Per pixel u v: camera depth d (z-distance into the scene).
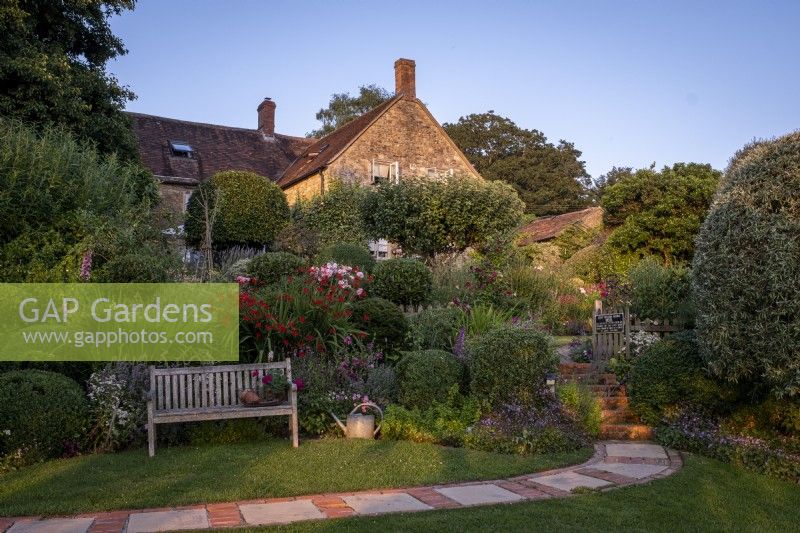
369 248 22.14
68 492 5.28
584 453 6.99
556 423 7.36
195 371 7.09
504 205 18.62
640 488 5.65
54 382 6.69
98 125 15.66
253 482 5.56
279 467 6.04
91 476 5.72
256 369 7.27
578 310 14.95
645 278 11.84
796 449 6.82
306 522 4.54
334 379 8.10
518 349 7.73
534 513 4.83
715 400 7.67
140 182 16.47
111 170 12.42
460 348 8.90
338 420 7.40
